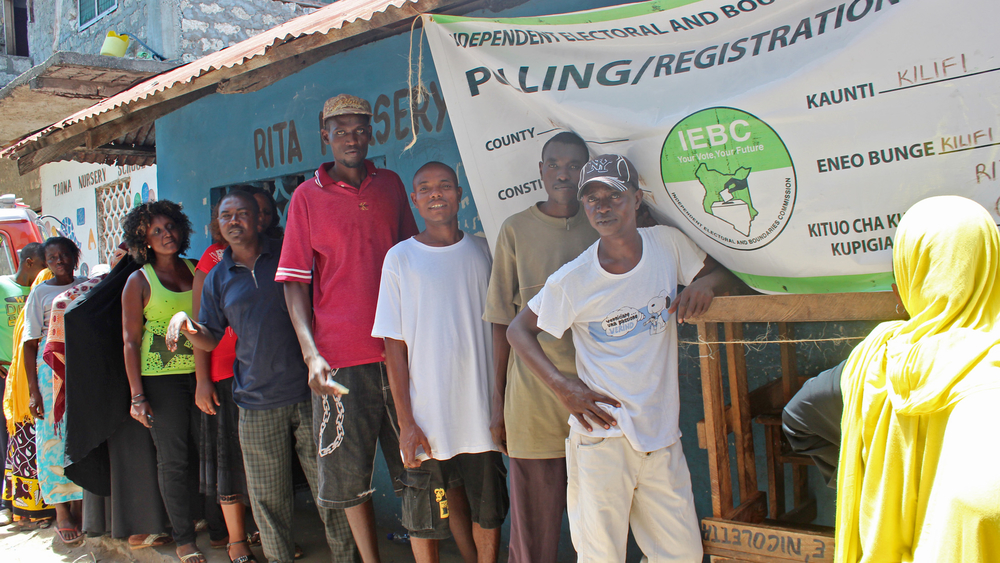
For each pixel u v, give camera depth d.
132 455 3.77
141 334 3.59
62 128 4.69
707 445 2.11
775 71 2.04
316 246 2.78
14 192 11.55
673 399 2.15
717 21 2.15
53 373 4.00
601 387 2.08
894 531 1.29
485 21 2.54
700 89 2.17
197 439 3.72
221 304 3.22
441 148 3.56
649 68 2.27
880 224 1.92
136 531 3.77
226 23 7.95
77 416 3.64
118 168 8.55
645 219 2.40
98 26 8.88
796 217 2.04
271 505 3.13
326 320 2.77
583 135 2.38
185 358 3.63
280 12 8.40
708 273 2.23
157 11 7.62
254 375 3.08
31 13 10.78
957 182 1.81
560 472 2.40
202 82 3.50
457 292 2.57
